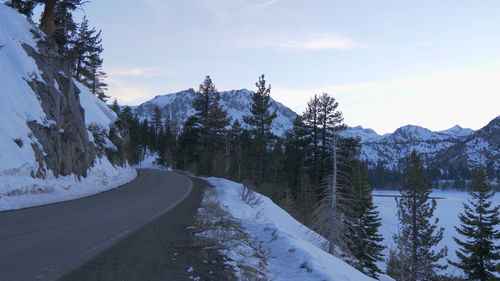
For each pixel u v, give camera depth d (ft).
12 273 14.96
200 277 16.48
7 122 46.37
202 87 197.88
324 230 48.32
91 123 94.68
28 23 67.87
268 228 34.27
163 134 338.75
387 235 149.79
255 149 162.20
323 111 142.92
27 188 42.65
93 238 23.80
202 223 32.45
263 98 179.52
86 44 141.90
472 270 95.76
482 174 100.22
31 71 58.54
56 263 17.03
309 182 133.69
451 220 269.23
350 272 24.77
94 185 65.26
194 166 193.77
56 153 55.06
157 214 37.81
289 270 22.27
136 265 17.62
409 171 96.37
